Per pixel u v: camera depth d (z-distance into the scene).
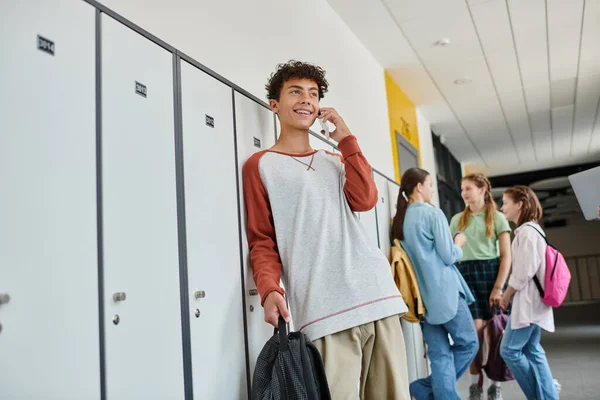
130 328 1.18
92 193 1.13
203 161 1.56
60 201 1.04
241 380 1.60
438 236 2.82
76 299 1.05
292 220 1.65
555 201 13.55
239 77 2.14
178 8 1.78
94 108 1.16
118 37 1.27
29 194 0.98
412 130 5.95
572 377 4.01
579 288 13.37
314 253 1.60
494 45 4.71
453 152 9.16
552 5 4.03
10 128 0.95
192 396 1.36
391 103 5.14
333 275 1.57
